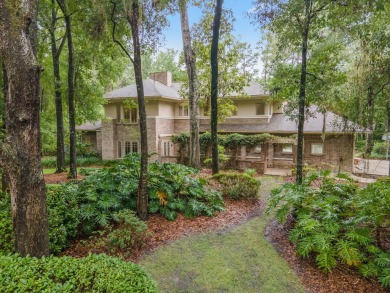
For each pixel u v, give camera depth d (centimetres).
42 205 370
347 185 712
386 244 519
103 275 269
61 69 1523
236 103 1892
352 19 739
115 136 1980
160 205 738
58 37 1499
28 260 292
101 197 646
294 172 1379
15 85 339
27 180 354
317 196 664
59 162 1459
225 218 743
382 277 421
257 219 745
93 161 1961
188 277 452
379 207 509
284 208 651
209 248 561
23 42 340
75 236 569
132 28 627
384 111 1483
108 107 2005
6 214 458
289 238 572
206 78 1555
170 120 2011
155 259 511
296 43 857
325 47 854
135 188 701
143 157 665
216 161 1105
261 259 515
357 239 473
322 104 977
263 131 1708
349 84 1012
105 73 1531
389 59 908
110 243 521
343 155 1538
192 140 1445
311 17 773
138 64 639
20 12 336
